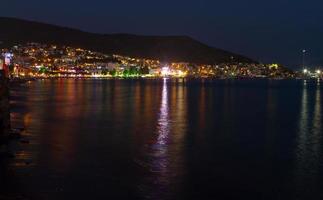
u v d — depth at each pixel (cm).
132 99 10375
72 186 2661
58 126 5312
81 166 3159
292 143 4356
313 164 3372
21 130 4747
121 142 4222
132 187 2677
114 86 17988
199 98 11281
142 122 5900
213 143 4275
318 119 6706
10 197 2420
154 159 3453
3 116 4066
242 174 3036
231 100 10831
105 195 2517
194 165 3269
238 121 6291
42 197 2448
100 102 9275
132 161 3359
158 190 2634
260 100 11075
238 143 4316
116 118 6341
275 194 2612
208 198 2516
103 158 3447
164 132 4969
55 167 3103
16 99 9650
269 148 4044
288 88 19688
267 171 3134
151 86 18750
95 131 4950
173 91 14700
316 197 2572
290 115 7319
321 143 4362
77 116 6488
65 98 10294
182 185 2741
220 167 3228
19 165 3123
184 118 6506
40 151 3647
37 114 6631
